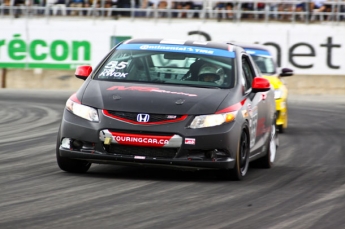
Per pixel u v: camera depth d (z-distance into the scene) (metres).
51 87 89.56
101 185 23.44
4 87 89.44
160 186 23.64
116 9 94.56
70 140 24.80
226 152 24.42
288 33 92.94
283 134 46.06
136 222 17.88
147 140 23.81
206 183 24.72
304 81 89.06
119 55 28.06
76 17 95.38
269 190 23.83
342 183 26.03
